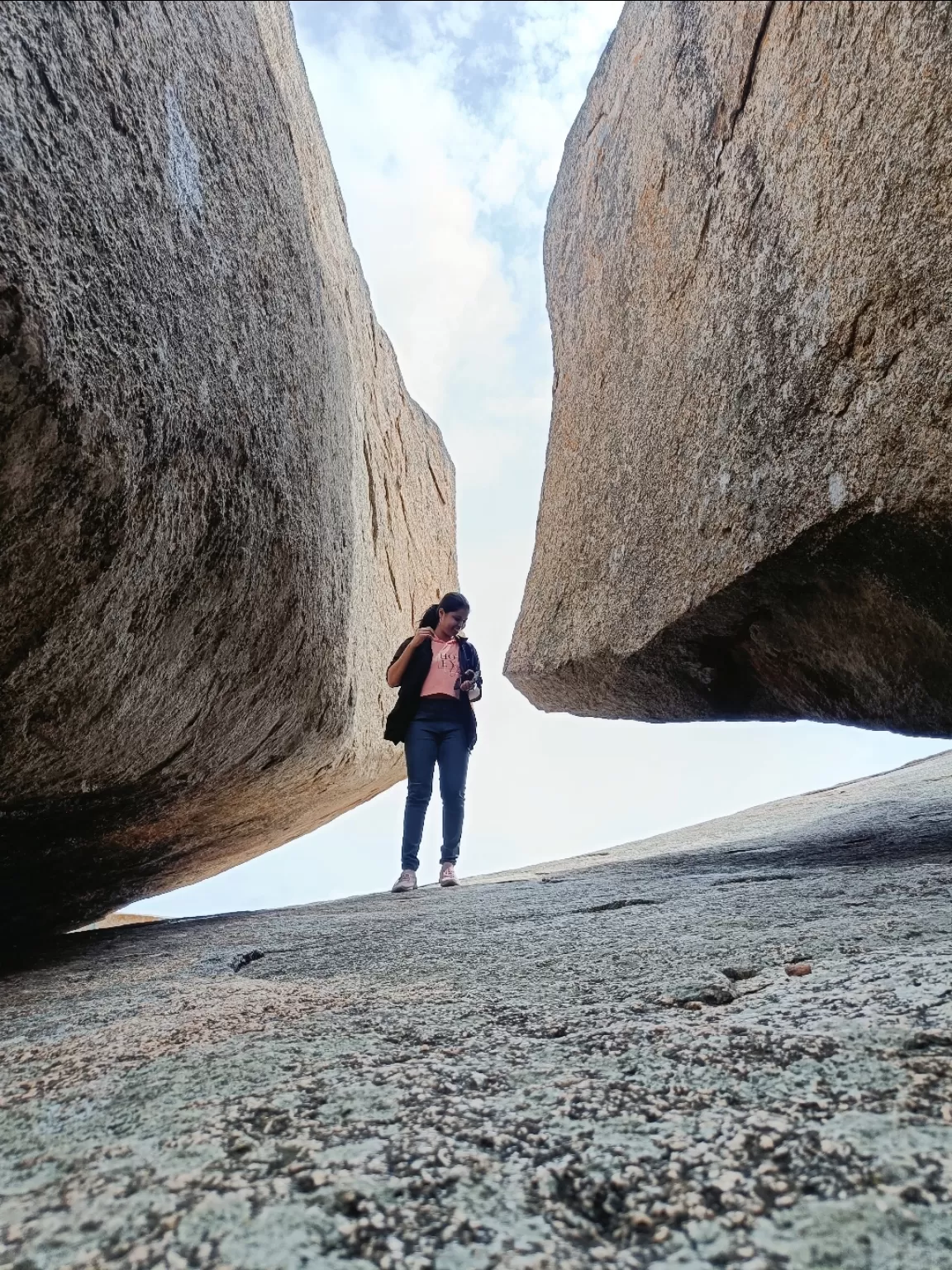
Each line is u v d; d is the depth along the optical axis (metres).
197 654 2.18
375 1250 0.62
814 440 2.45
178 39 2.18
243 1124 0.83
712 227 3.14
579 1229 0.64
